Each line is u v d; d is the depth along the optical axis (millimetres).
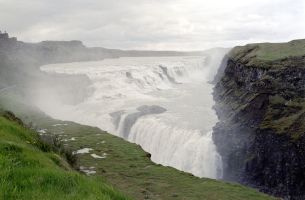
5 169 8172
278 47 85500
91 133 41188
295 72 66125
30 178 7957
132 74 127625
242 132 60906
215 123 72562
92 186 8516
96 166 27328
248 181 56281
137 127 75562
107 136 39250
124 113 83750
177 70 148500
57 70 155000
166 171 26406
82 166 27219
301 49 77750
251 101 65125
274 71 68938
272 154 54438
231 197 21203
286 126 55312
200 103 94938
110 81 120312
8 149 10234
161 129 70562
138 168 27156
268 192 53312
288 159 52281
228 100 82000
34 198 7125
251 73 77125
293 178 51188
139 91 115875
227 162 59969
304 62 67938
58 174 8523
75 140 37062
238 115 65625
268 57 77750
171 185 23016
